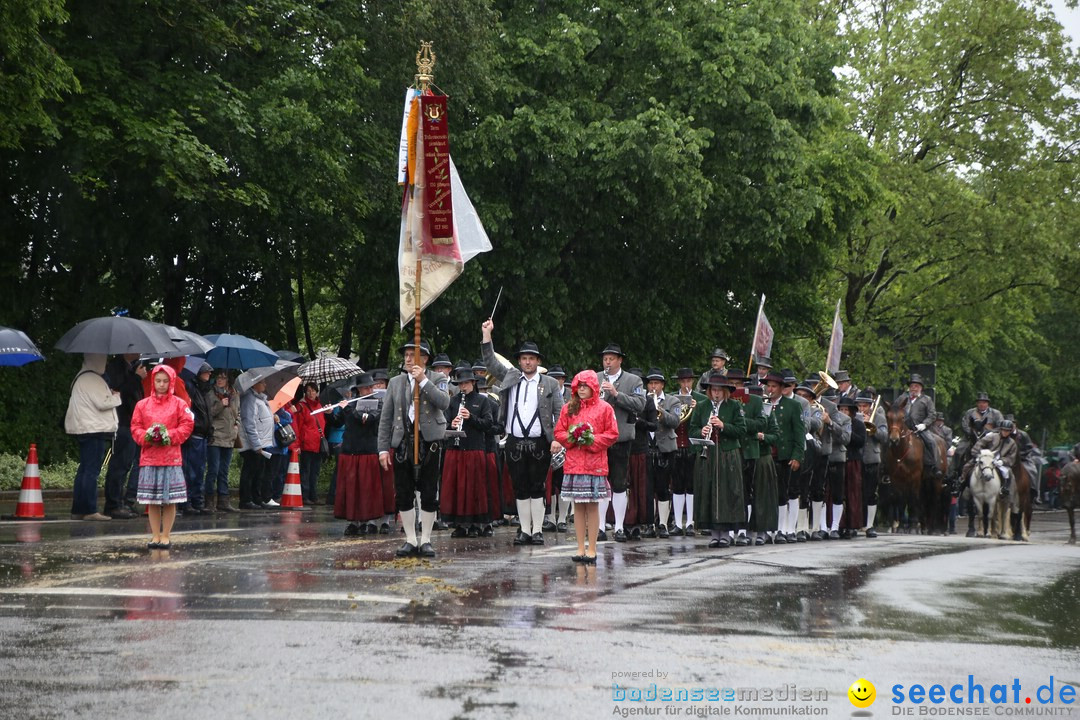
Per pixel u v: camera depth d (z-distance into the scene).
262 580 10.94
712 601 10.27
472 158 28.38
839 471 20.22
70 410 17.62
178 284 29.83
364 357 36.03
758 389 16.83
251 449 21.23
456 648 7.85
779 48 31.72
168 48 25.28
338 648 7.80
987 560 15.66
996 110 44.94
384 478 16.17
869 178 36.19
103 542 13.91
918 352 47.41
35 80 20.36
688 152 28.89
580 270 32.59
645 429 17.23
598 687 6.91
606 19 30.92
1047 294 47.41
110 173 24.53
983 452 26.20
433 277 14.99
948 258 45.28
